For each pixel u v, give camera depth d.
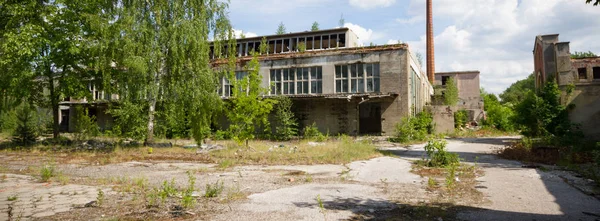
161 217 5.00
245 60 25.77
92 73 19.53
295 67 24.45
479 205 5.63
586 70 23.30
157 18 15.81
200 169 9.85
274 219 4.88
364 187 7.18
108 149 15.81
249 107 15.02
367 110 25.03
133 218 4.95
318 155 12.45
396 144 18.39
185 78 16.20
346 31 29.09
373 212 5.23
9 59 16.97
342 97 20.84
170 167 10.59
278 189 6.98
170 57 15.99
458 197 6.22
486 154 13.23
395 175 8.73
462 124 30.20
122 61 15.14
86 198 6.21
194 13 16.66
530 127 17.16
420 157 12.61
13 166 11.16
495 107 32.16
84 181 8.03
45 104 20.38
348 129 22.67
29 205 5.71
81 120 21.39
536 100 16.70
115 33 15.12
